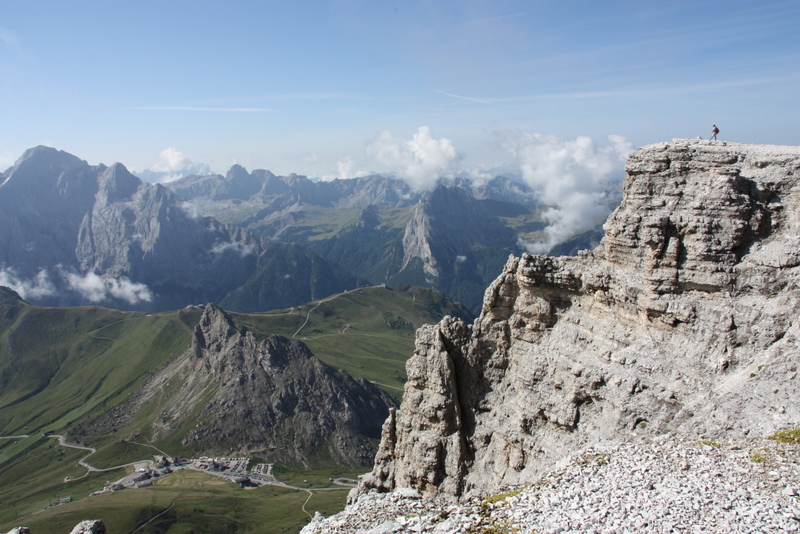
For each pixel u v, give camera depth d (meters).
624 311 55.38
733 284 49.78
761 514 30.92
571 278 60.16
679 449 40.91
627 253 55.78
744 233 51.03
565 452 52.91
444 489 61.97
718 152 53.84
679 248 52.06
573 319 60.03
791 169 51.03
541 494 38.72
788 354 43.19
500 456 60.44
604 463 41.78
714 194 51.34
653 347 51.72
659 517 32.56
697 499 33.75
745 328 47.53
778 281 47.78
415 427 66.31
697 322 50.16
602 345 55.72
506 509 37.44
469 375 66.31
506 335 65.25
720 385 45.81
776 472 34.72
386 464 71.50
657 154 55.41
